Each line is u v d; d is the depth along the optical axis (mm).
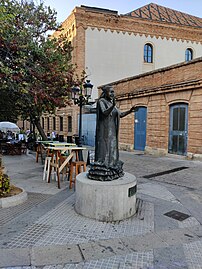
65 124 28125
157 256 3605
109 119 5398
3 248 3725
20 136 22375
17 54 8195
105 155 5383
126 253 3666
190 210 5621
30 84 8320
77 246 3822
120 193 4867
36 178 8617
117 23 25469
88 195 4926
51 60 9664
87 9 24547
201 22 30719
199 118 11961
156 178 8898
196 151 12195
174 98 13453
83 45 24391
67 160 7504
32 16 10664
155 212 5422
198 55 28844
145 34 26641
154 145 15008
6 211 5246
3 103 13648
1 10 6922
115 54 25625
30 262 3393
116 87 19094
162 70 14242
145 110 16016
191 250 3811
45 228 4426
